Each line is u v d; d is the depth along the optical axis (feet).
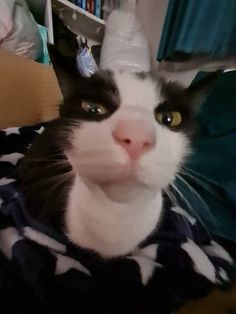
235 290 1.76
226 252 2.10
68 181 1.77
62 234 1.75
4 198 2.07
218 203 2.42
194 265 1.74
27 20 3.93
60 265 1.59
